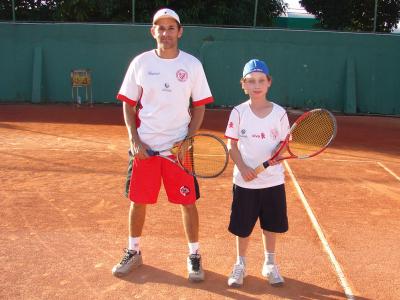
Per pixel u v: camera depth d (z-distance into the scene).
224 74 14.66
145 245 4.24
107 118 12.05
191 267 3.65
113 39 14.64
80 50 14.73
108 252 4.08
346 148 9.03
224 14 16.52
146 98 3.54
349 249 4.28
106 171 6.61
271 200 3.51
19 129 10.06
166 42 3.45
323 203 5.52
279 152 3.40
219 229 4.65
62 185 5.92
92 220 4.79
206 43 14.56
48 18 17.09
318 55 14.40
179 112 3.55
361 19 17.70
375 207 5.44
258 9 17.11
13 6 14.84
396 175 6.90
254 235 4.52
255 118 3.46
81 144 8.52
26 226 4.60
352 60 14.28
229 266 3.90
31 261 3.88
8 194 5.53
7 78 14.84
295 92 14.62
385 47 14.16
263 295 3.47
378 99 14.39
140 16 16.61
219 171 3.47
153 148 3.57
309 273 3.81
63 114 12.57
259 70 3.40
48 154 7.60
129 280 3.64
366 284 3.66
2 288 3.46
